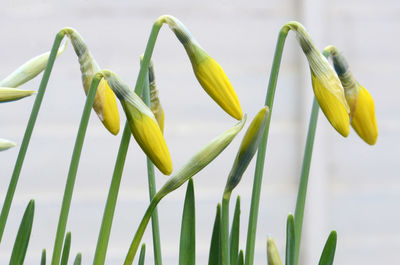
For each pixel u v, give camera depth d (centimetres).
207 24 220
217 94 61
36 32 210
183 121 219
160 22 60
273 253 59
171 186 60
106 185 215
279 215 223
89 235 215
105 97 64
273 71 62
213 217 221
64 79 212
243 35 221
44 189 212
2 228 62
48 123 212
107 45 214
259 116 58
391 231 229
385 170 228
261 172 62
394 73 227
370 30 226
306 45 61
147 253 218
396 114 227
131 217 216
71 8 212
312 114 64
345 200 227
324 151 224
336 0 223
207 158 60
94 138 214
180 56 218
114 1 214
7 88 63
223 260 60
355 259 228
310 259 224
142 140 60
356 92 65
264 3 221
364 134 66
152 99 67
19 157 62
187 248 67
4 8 208
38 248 212
